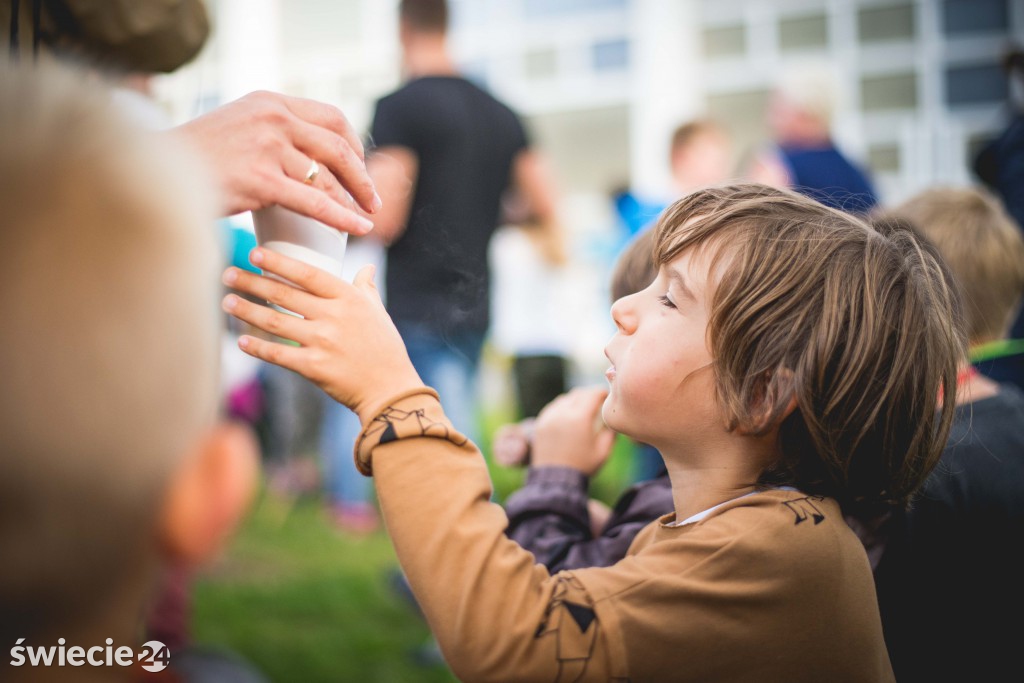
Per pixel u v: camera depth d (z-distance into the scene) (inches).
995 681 45.8
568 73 275.6
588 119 274.4
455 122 108.3
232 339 71.0
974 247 62.5
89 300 15.6
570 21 273.6
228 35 223.0
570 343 181.3
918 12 252.8
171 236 16.9
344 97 248.8
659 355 35.9
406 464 31.9
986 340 63.8
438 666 91.3
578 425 46.0
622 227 185.3
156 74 50.7
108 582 16.5
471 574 30.8
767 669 31.6
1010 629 45.9
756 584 31.7
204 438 18.1
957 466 47.1
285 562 124.4
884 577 44.8
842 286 35.4
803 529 32.9
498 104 116.7
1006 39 248.8
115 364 15.8
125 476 16.0
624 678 30.9
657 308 37.1
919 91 254.1
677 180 164.7
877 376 35.2
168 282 16.7
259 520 144.7
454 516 31.3
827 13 257.4
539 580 32.4
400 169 91.5
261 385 158.1
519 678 30.6
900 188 256.1
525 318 171.9
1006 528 46.3
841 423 35.0
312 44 245.9
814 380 34.5
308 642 96.6
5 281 15.2
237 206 31.8
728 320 34.8
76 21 43.9
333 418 143.5
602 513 49.7
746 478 36.0
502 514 33.0
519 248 172.1
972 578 46.0
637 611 31.4
